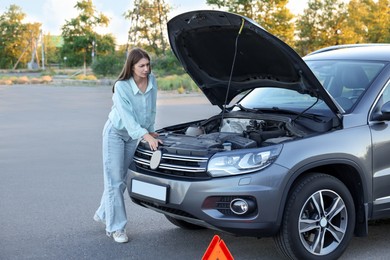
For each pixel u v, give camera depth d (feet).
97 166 31.27
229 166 15.38
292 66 16.70
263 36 16.06
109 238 19.17
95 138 41.93
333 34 168.04
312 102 18.72
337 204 16.46
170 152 16.58
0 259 17.19
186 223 19.86
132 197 17.69
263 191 15.11
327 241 16.63
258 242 18.67
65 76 171.83
